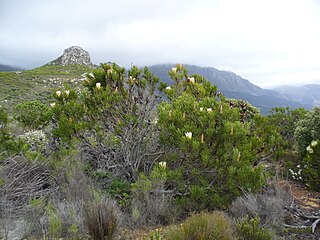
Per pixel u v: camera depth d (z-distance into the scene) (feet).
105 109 19.29
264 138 21.15
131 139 19.45
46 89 114.11
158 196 16.44
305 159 22.50
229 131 16.83
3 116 22.95
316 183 21.45
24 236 12.76
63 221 13.33
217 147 17.60
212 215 12.55
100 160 20.81
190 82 20.67
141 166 20.58
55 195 15.66
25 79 129.59
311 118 26.73
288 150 28.17
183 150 16.71
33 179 16.55
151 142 20.42
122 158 20.72
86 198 15.39
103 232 12.62
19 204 14.85
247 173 16.33
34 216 13.52
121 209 16.30
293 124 32.53
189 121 18.12
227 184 16.96
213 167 17.51
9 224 13.16
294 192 21.44
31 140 25.21
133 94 19.69
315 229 15.96
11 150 20.10
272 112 35.73
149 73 19.98
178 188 17.54
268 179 21.40
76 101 20.74
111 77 20.13
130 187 18.33
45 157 19.95
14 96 90.53
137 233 14.25
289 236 15.03
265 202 16.35
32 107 37.60
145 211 15.76
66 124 18.67
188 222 12.16
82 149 19.39
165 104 18.54
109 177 19.12
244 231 12.67
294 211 17.83
